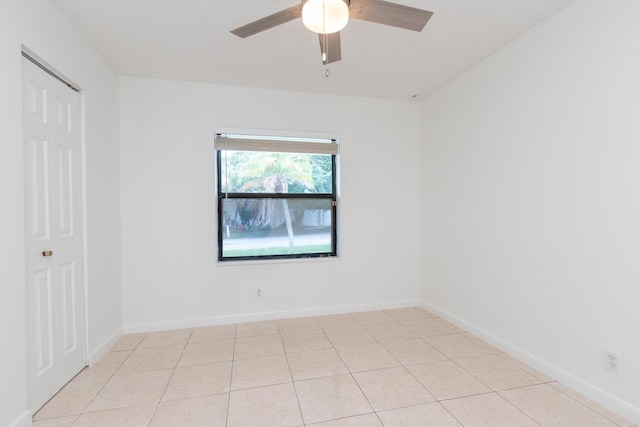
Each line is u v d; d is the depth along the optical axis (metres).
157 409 1.76
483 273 2.66
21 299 1.57
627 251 1.64
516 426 1.60
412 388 1.95
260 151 3.17
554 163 2.03
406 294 3.59
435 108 3.31
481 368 2.20
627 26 1.62
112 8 1.91
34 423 1.65
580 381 1.88
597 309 1.79
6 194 1.48
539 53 2.12
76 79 2.10
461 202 2.92
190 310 3.01
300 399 1.84
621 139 1.66
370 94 3.37
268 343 2.63
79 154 2.19
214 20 2.05
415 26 1.70
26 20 1.62
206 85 3.03
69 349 2.05
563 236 1.98
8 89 1.50
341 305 3.39
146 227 2.90
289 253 3.38
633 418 1.61
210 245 3.05
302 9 1.50
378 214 3.50
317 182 3.45
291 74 2.86
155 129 2.92
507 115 2.39
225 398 1.86
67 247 2.04
